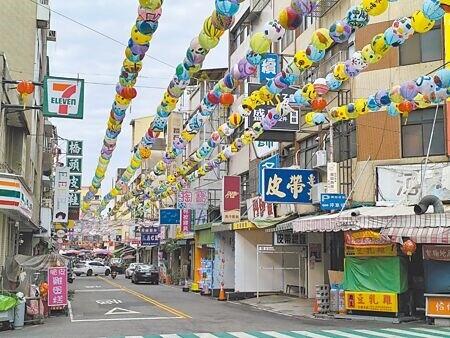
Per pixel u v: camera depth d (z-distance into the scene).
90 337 12.59
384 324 15.11
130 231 66.94
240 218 26.33
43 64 31.69
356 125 19.56
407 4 18.70
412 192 17.83
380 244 15.75
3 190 16.19
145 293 28.50
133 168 19.47
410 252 14.74
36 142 28.83
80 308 20.14
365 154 19.16
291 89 21.16
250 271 25.19
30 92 14.48
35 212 28.41
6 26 23.83
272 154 26.52
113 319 16.48
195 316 17.38
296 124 22.02
